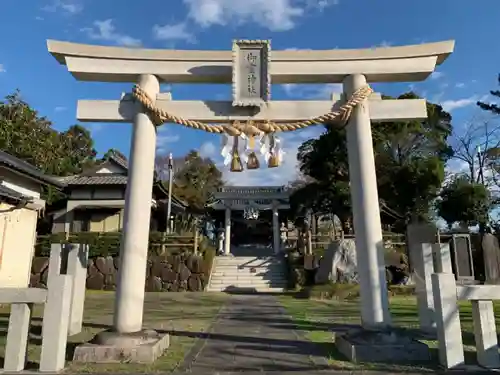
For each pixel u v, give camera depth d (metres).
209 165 37.25
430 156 20.89
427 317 6.88
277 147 6.33
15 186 13.32
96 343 5.27
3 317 9.28
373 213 5.86
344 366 4.93
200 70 6.37
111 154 28.56
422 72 6.36
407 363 5.02
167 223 23.31
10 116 22.84
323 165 20.20
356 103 6.14
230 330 7.63
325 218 32.56
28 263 13.47
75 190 24.09
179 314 10.08
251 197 27.36
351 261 15.23
